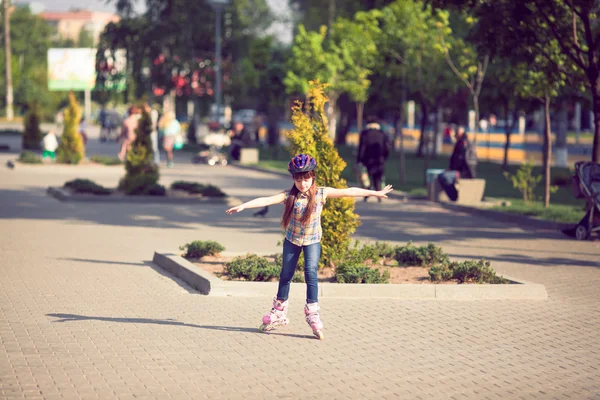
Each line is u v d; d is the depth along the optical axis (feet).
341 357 25.22
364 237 53.06
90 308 31.04
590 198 53.36
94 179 91.76
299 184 27.32
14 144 168.35
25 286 34.83
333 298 33.58
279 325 28.91
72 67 298.97
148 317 29.81
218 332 27.91
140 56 167.63
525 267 42.65
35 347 25.45
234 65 175.22
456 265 36.96
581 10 57.77
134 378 22.58
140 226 55.77
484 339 27.81
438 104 139.13
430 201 76.13
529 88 71.15
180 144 148.15
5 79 307.37
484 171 122.62
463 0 59.52
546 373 24.06
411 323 29.73
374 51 99.91
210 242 41.19
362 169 77.41
